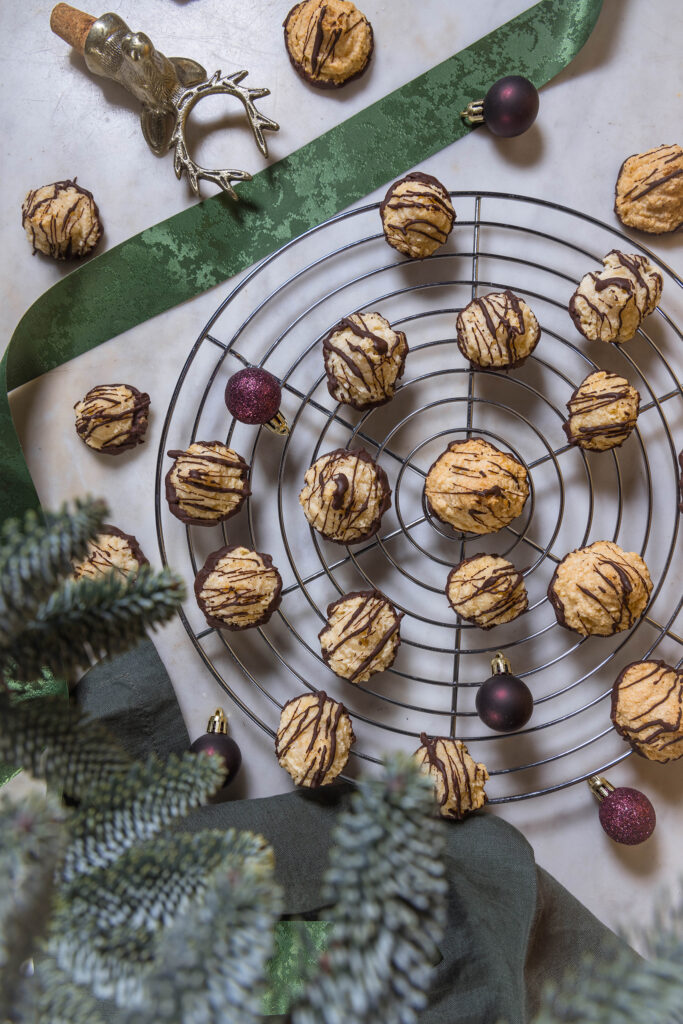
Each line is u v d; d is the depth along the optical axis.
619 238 0.79
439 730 0.78
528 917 0.69
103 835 0.36
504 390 0.78
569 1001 0.28
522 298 0.79
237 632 0.78
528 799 0.78
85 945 0.35
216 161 0.78
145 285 0.78
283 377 0.78
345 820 0.29
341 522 0.73
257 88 0.77
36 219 0.76
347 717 0.74
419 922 0.30
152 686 0.75
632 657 0.79
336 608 0.74
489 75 0.78
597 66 0.79
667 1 0.79
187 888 0.36
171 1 0.78
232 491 0.75
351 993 0.28
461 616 0.75
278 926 0.69
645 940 0.29
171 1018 0.29
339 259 0.78
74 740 0.36
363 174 0.78
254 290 0.78
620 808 0.75
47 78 0.78
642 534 0.79
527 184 0.79
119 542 0.75
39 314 0.76
